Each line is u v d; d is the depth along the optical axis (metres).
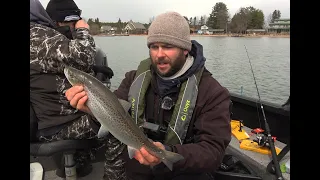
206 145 1.80
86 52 2.53
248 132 3.26
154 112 2.11
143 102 2.12
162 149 1.67
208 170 1.78
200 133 1.89
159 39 1.83
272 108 3.14
